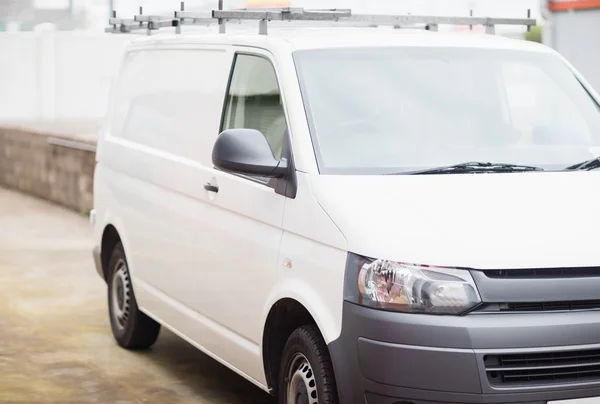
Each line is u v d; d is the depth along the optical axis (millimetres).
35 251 14500
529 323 5016
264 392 7816
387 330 5074
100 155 9398
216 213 6812
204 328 7047
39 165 20312
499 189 5625
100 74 41906
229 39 7121
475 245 5113
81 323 10156
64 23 42438
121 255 8898
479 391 4969
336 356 5293
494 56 6801
